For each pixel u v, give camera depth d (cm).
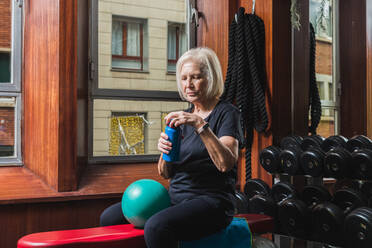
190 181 157
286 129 276
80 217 235
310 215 219
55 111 228
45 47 238
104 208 243
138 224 156
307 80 279
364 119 340
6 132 259
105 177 260
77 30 233
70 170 231
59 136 227
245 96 278
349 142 243
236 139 153
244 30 279
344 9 355
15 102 262
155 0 307
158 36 308
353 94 349
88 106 278
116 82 290
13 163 257
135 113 297
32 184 233
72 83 231
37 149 247
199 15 322
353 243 186
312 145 250
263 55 276
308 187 238
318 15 344
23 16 265
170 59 314
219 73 164
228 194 158
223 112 159
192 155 156
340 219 200
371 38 341
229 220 157
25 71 264
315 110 296
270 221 189
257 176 284
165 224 137
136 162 293
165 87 310
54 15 230
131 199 154
